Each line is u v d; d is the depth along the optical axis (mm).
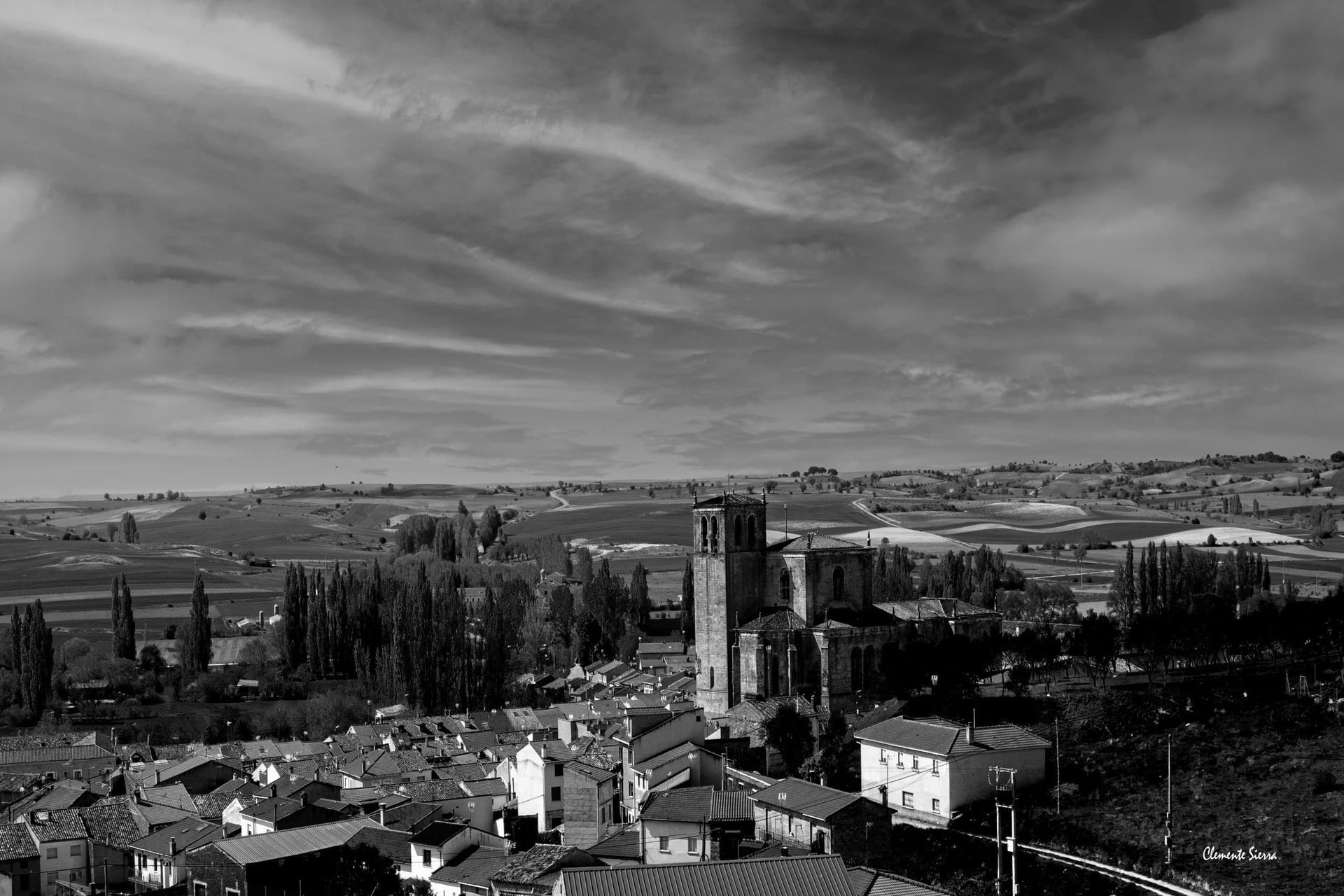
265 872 129250
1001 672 185375
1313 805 125562
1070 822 126000
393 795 163125
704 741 156750
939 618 188875
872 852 117562
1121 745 147750
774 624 181125
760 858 105500
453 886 123688
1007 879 114938
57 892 154875
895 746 138000
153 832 165500
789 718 154000
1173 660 183375
